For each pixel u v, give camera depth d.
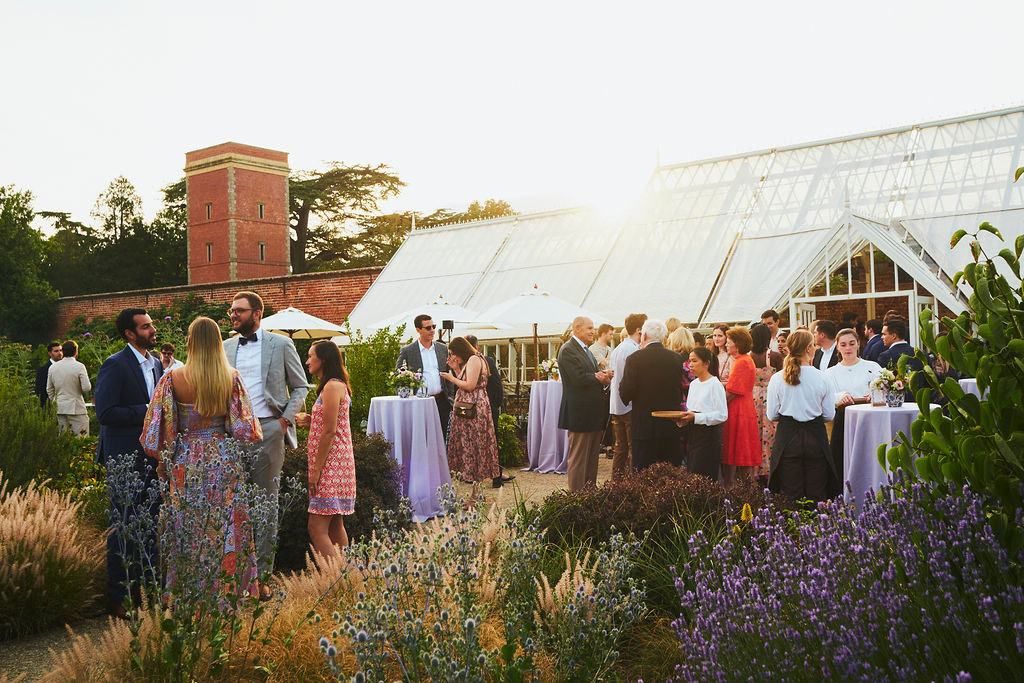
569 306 13.20
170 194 59.69
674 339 8.49
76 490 6.95
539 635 3.39
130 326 5.39
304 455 6.88
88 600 5.06
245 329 5.68
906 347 8.12
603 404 8.15
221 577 3.55
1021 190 16.17
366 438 7.71
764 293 16.72
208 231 50.72
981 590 2.54
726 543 3.67
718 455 6.96
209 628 3.47
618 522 5.12
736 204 19.72
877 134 19.30
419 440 8.05
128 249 59.41
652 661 3.67
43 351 22.31
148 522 3.91
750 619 2.68
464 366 8.93
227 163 49.47
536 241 23.23
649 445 7.26
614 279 19.86
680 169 21.72
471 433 8.66
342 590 4.20
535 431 11.67
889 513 3.22
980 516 2.83
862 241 16.44
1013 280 14.17
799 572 2.89
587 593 3.49
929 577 2.75
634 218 21.38
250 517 3.82
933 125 18.69
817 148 19.97
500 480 9.87
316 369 5.70
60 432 7.80
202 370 4.75
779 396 6.41
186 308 32.41
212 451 4.37
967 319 3.04
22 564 4.84
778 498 5.28
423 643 2.92
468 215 58.12
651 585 4.38
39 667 4.25
